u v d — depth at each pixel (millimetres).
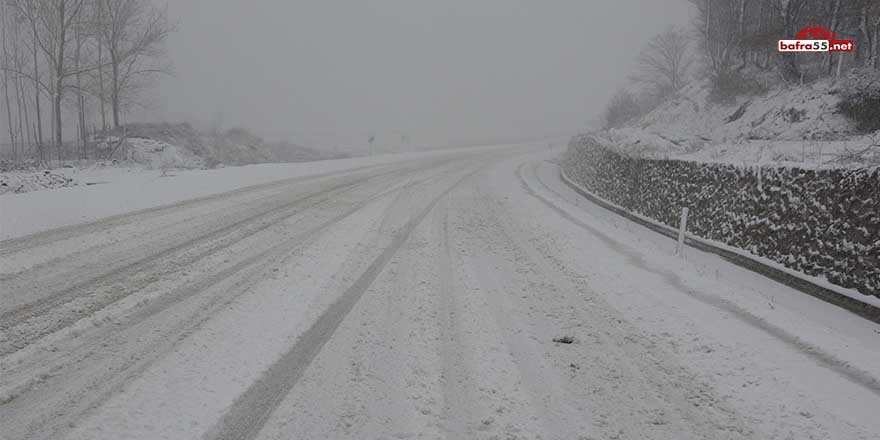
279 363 4672
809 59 26969
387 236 9867
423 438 3672
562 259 8875
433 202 14281
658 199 12609
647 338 5664
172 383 4238
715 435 3889
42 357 4598
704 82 30891
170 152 26797
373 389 4312
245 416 3836
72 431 3561
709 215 10523
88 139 30828
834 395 4523
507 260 8656
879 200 6746
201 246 8430
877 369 4930
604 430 3883
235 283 6723
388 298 6496
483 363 4871
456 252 8984
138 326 5309
